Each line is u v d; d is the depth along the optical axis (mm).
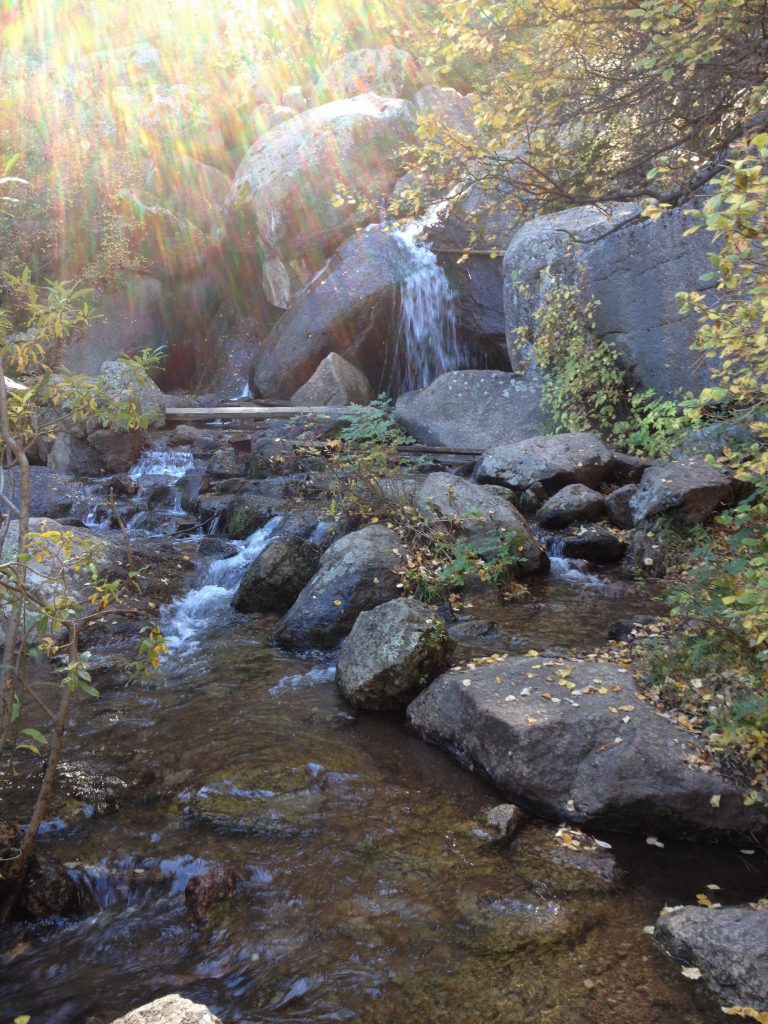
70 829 3689
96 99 19641
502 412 11453
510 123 6906
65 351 16375
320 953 2924
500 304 14070
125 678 5496
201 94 21609
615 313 10328
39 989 2785
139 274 18219
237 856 3488
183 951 2965
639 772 3738
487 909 3143
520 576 7070
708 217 3158
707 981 2736
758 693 3930
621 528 7953
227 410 13547
